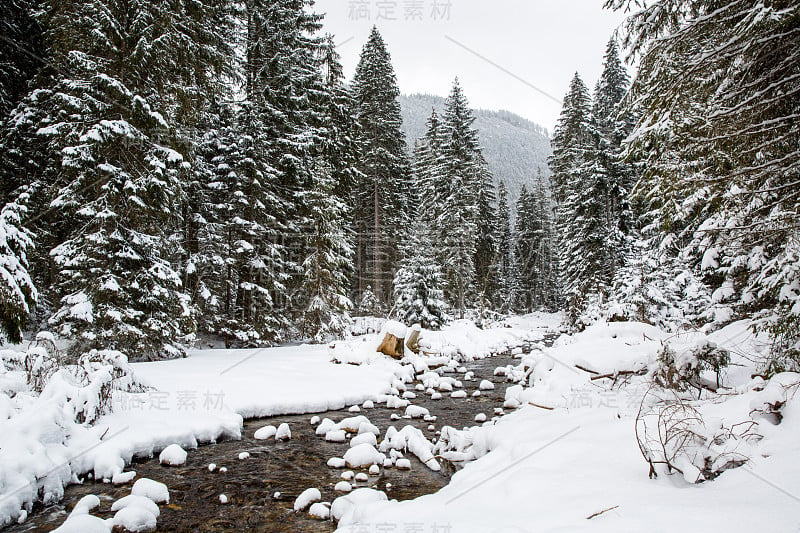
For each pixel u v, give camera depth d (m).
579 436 5.28
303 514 5.12
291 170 19.28
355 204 28.81
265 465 6.59
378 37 29.19
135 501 5.00
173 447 6.61
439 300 24.73
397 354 15.15
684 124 6.53
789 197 5.56
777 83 5.62
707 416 4.58
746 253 7.05
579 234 25.05
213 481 5.99
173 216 14.02
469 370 15.75
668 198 7.47
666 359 5.83
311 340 19.08
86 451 6.04
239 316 17.72
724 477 3.66
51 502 5.19
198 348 16.52
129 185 11.55
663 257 13.12
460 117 33.06
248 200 17.08
